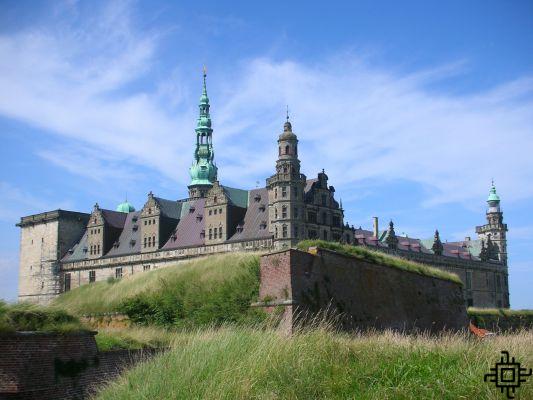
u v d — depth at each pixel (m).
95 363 25.33
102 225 130.00
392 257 46.09
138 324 39.03
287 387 18.30
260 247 103.50
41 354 23.67
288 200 102.19
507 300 180.38
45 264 136.62
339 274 37.56
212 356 20.06
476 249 178.50
